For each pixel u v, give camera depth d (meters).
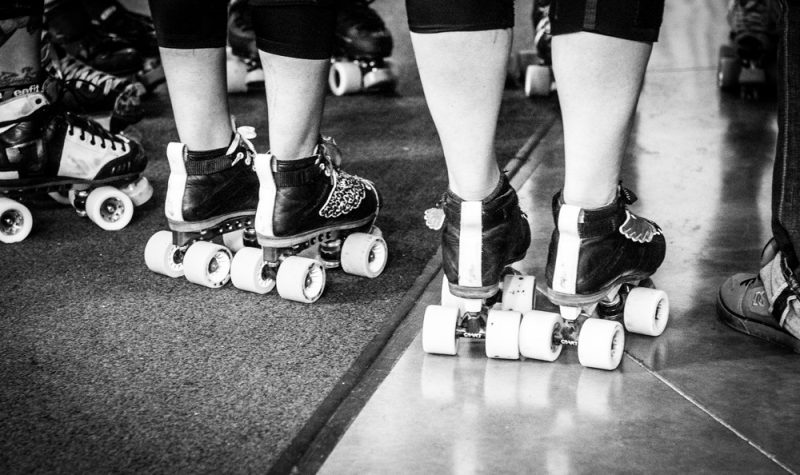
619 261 1.54
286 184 1.83
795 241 1.50
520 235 1.61
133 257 2.11
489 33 1.38
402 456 1.31
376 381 1.52
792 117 1.46
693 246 2.05
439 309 1.58
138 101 2.87
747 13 3.26
